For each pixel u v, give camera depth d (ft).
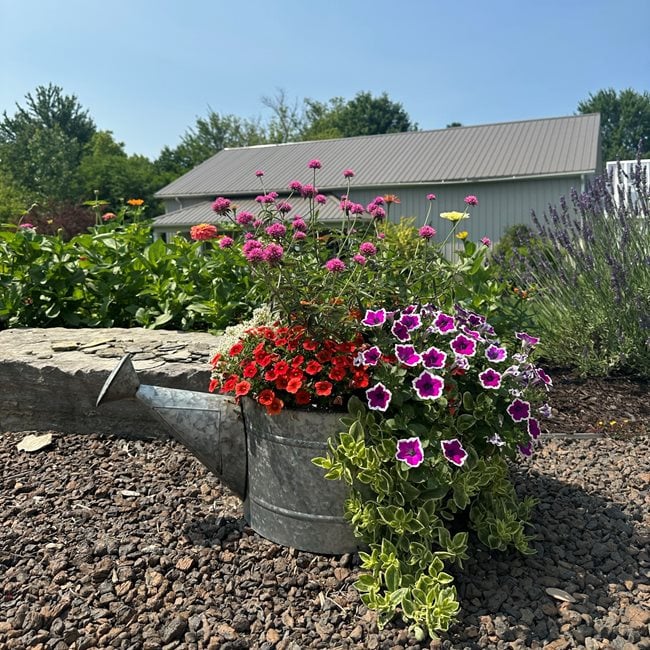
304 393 7.30
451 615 6.51
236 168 82.48
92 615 6.73
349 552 7.68
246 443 8.09
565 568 7.72
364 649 6.38
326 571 7.47
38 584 7.16
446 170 68.08
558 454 11.58
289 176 75.51
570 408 14.03
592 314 16.12
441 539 7.07
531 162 65.51
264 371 7.65
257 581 7.34
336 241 10.78
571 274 16.67
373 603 6.72
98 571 7.31
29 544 7.95
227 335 9.07
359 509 7.25
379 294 8.36
